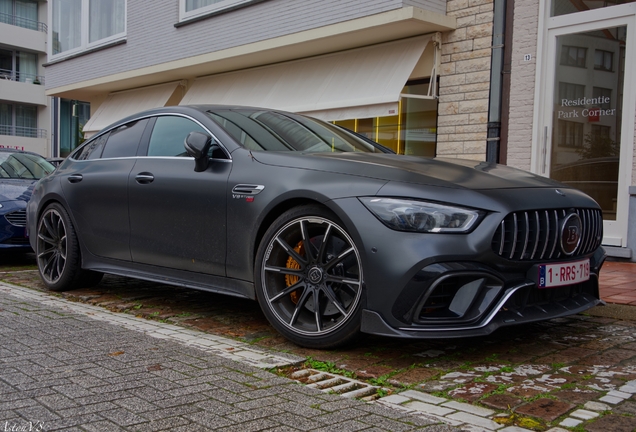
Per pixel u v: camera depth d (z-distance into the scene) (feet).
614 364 9.77
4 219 20.03
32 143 113.39
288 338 10.71
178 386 8.30
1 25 109.09
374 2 26.09
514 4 24.32
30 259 23.70
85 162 15.88
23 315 12.71
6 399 7.68
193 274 12.64
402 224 9.27
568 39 23.11
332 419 7.27
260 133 12.85
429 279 9.03
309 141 13.16
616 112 21.81
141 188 13.53
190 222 12.44
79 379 8.52
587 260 10.78
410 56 27.20
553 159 23.68
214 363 9.49
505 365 9.71
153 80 42.86
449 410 7.76
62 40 50.57
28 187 22.06
